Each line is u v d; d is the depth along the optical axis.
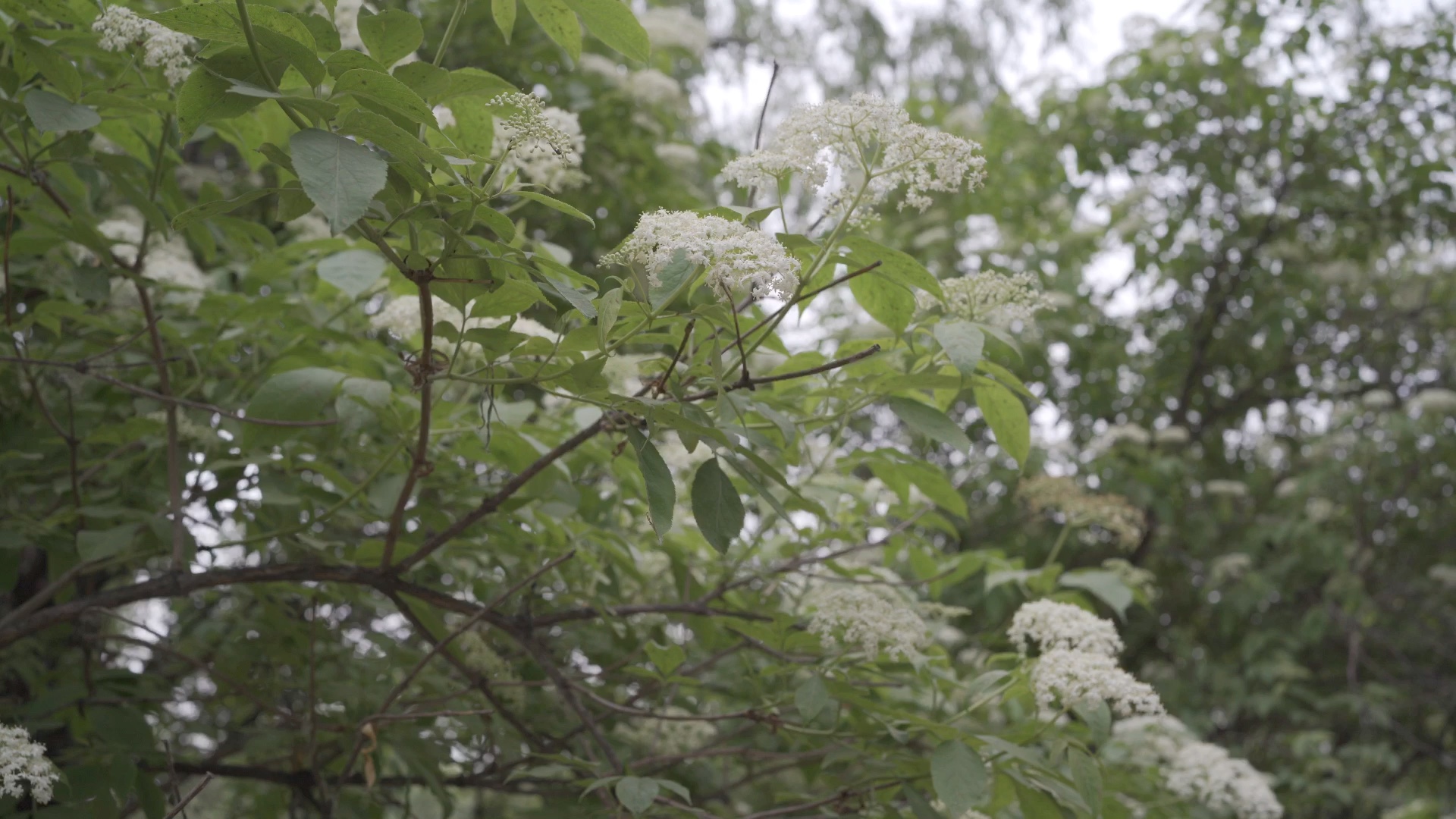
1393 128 6.68
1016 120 7.29
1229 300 6.89
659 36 4.75
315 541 2.36
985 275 2.06
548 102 3.91
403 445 2.24
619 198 4.14
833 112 1.73
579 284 2.16
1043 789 2.10
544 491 2.34
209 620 3.46
